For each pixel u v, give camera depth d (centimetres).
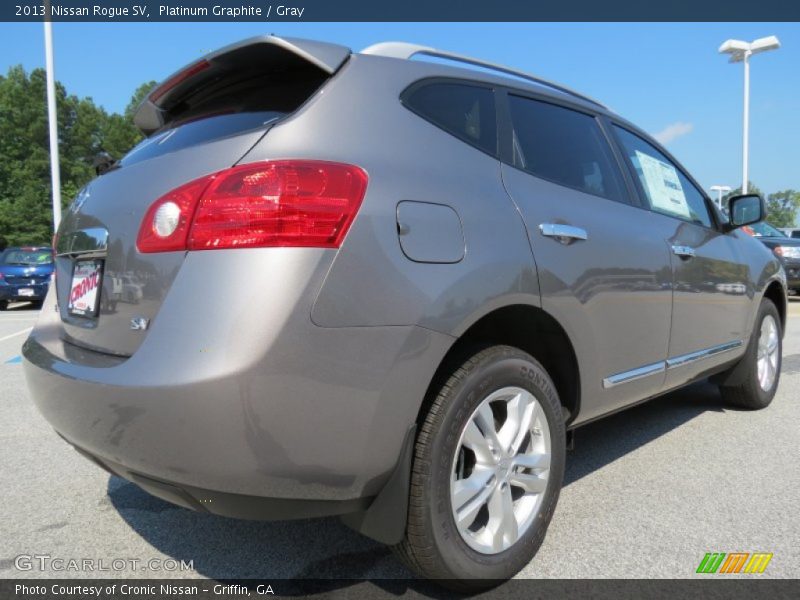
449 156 220
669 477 319
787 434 391
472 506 208
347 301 174
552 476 236
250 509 176
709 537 253
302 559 241
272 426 166
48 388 206
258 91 221
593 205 274
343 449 176
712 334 363
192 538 259
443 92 235
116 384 174
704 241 361
